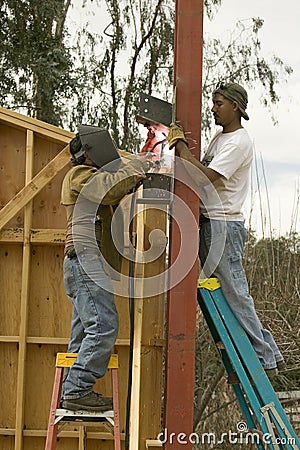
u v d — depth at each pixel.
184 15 4.98
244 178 5.23
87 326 5.09
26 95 14.31
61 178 6.70
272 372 5.13
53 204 6.67
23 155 6.77
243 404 5.62
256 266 10.14
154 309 6.14
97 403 5.06
